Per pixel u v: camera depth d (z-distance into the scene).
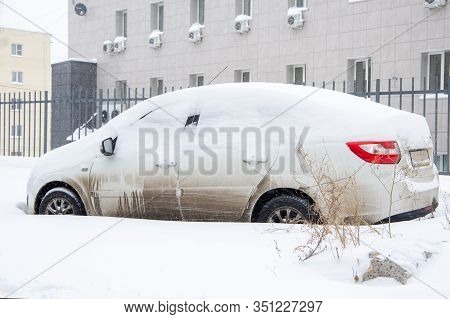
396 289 4.12
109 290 4.37
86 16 27.23
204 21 22.08
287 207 5.74
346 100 6.01
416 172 5.69
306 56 18.64
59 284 4.52
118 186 6.55
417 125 6.05
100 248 5.23
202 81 22.38
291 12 18.78
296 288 4.22
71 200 6.91
